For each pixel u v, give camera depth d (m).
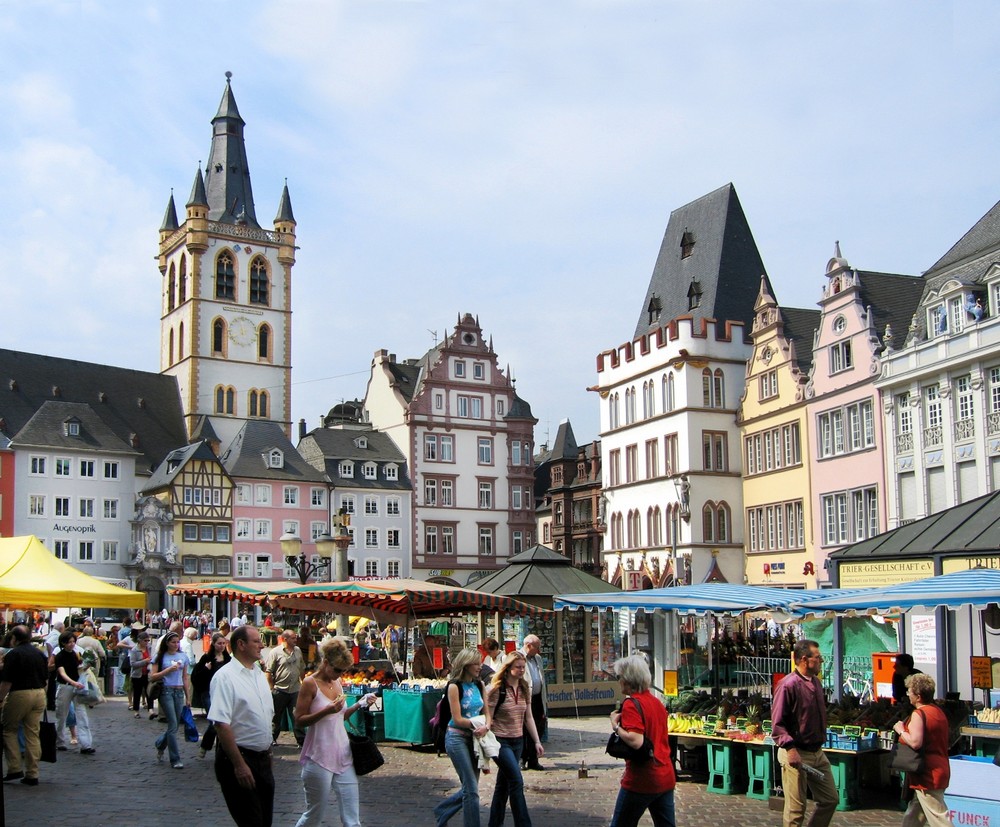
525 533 103.50
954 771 14.65
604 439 81.81
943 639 23.22
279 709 25.34
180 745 24.94
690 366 71.56
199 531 91.44
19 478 86.56
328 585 28.28
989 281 50.25
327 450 98.06
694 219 80.19
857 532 59.16
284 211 116.75
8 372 98.81
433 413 100.19
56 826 15.55
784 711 13.66
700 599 22.14
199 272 111.00
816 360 63.28
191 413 108.50
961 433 51.41
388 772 21.45
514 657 14.59
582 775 20.67
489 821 14.67
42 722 20.31
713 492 70.62
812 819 13.64
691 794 19.28
